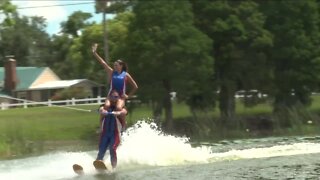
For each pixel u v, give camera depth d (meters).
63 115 166.25
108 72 49.41
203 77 134.25
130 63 135.88
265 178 39.03
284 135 116.44
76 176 42.34
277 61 149.00
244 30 139.38
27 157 68.44
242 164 47.56
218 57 145.38
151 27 132.75
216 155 54.97
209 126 135.38
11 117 153.38
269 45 139.88
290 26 144.00
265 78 144.38
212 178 39.38
